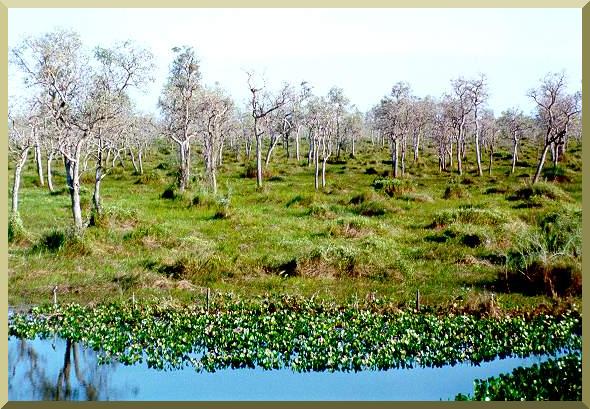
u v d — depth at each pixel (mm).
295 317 17406
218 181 55531
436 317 17203
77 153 29250
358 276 21719
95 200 32844
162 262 22812
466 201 39750
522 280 20062
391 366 14133
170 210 36469
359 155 85250
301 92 69250
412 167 70500
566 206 34875
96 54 31781
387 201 37938
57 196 43125
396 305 18453
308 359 14312
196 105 53250
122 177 55406
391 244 25766
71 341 15984
